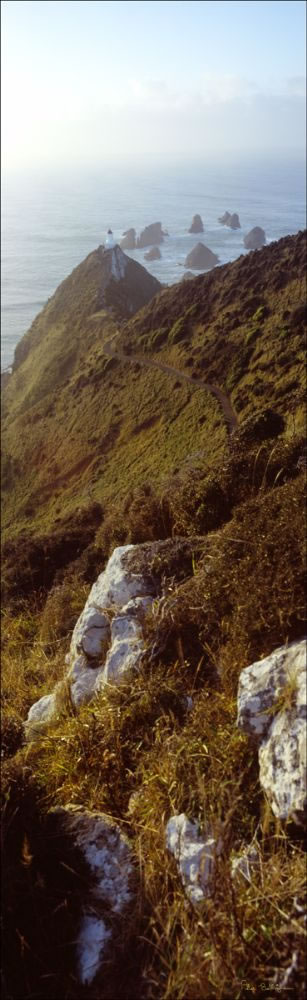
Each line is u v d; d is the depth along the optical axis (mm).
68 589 7484
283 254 57156
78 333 81438
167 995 2072
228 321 51625
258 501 4465
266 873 2314
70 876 2566
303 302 46469
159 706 3469
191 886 2402
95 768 3291
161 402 47281
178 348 54000
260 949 2070
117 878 2568
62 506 42438
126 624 4434
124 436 47094
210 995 2025
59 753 3477
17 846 2582
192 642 3867
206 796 2693
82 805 3070
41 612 7961
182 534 6469
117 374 57312
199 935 2186
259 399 37688
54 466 51375
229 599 3701
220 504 6125
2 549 10719
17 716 4758
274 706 2740
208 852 2480
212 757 2840
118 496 32969
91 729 3527
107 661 4230
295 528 3564
